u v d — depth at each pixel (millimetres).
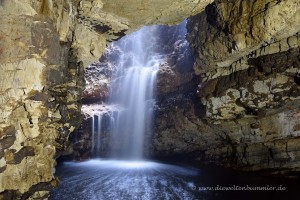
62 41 4242
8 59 3307
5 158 3611
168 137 14117
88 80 17297
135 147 15336
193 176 11680
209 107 11023
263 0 7539
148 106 15312
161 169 13031
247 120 10750
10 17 3250
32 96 3635
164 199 8672
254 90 9547
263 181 10375
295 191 9141
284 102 9359
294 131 9820
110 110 16109
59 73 3996
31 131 3881
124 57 18031
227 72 10398
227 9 8523
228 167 12039
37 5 3473
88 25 5266
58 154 4973
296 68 8500
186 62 14164
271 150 10547
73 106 4930
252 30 8086
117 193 9180
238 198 8844
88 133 15266
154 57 17016
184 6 5301
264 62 8914
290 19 7328
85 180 10773
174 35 16594
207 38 9906
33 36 3414
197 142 13508
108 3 4852
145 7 5156
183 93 13828
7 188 3740
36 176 4219
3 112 3426
